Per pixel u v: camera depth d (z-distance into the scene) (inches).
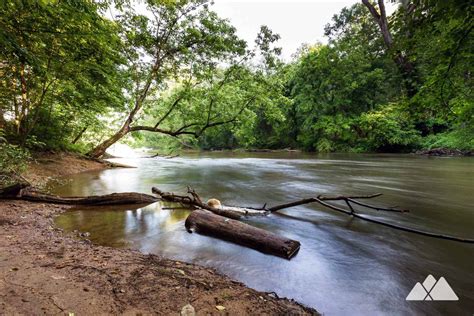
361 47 1013.8
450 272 108.6
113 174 430.0
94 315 66.6
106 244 133.7
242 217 187.5
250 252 126.8
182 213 196.1
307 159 761.0
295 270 109.7
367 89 1087.0
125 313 69.2
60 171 406.6
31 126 356.5
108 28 318.7
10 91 361.7
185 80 581.6
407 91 263.1
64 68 327.9
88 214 191.5
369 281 101.4
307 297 90.2
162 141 1455.5
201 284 90.1
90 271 93.4
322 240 144.6
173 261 112.9
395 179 365.1
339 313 81.5
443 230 160.4
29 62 191.8
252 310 77.0
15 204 193.8
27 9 195.5
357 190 289.9
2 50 193.5
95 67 343.3
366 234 155.1
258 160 752.3
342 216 193.9
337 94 1094.4
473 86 154.6
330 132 1081.4
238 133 737.6
